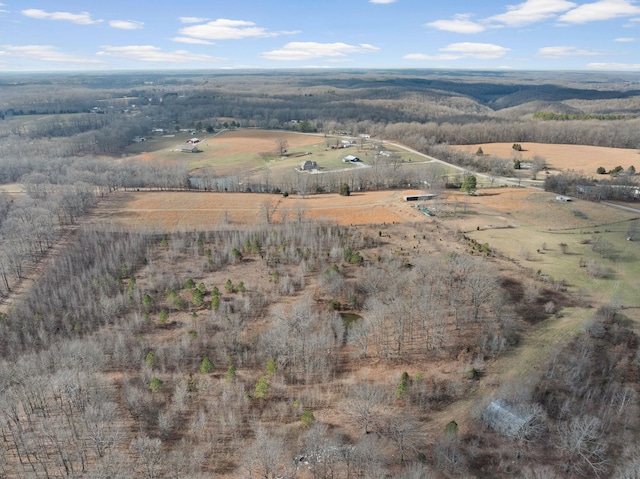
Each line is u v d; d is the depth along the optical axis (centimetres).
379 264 11325
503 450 5994
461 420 6550
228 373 7512
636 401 6656
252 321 9331
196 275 11188
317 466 5856
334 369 7925
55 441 6103
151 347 8494
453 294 9331
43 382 6869
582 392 6875
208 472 5919
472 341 8275
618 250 11369
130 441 6372
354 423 6619
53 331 8938
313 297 10138
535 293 9381
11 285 10325
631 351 7638
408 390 7150
